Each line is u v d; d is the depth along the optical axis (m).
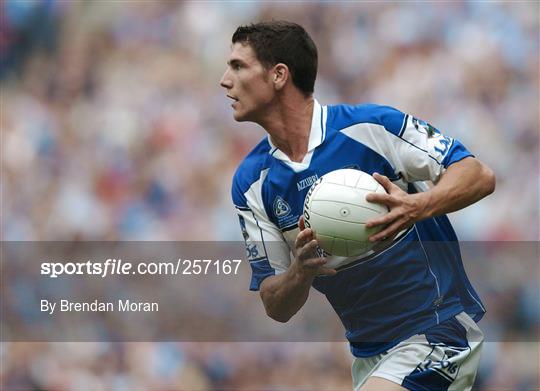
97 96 68.25
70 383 42.50
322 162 16.78
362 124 16.67
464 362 17.09
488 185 16.25
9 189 59.50
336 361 40.06
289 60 16.78
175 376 42.81
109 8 74.25
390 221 15.61
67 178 60.56
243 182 17.55
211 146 60.44
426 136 16.48
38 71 71.56
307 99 17.02
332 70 68.44
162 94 66.56
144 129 62.97
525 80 64.81
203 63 70.50
